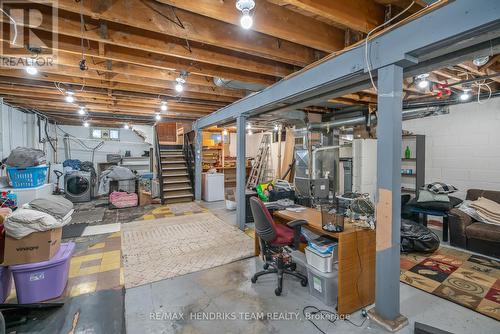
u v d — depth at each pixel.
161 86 3.93
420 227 3.50
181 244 3.77
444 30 1.58
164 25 2.15
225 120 5.49
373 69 2.05
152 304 2.30
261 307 2.25
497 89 3.89
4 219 2.22
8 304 2.11
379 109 2.01
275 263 2.65
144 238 4.04
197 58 2.73
